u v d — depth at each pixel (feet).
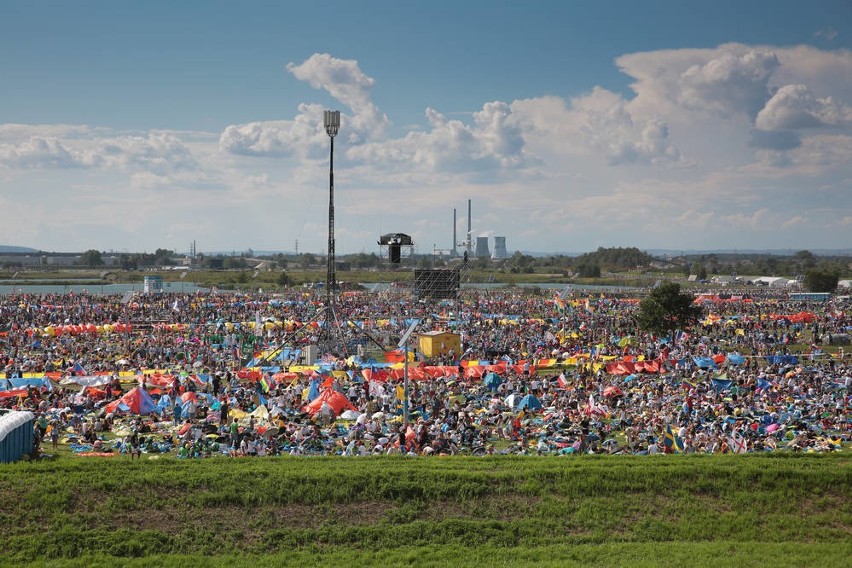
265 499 79.66
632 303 433.89
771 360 213.46
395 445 107.96
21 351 232.73
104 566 68.33
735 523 80.48
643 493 84.79
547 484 85.20
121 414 138.72
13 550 69.82
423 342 229.45
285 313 342.23
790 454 97.86
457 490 83.20
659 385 170.60
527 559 71.92
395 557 71.82
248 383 168.55
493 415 139.13
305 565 69.97
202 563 69.62
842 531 79.71
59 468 83.71
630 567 69.21
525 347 243.60
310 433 115.14
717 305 419.33
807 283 600.39
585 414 134.82
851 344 277.23
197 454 107.04
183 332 274.77
